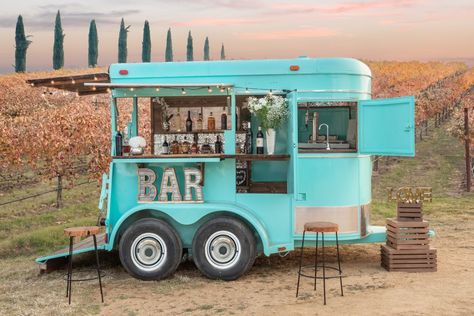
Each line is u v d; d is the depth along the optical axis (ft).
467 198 52.75
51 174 48.88
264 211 24.08
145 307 19.80
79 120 49.85
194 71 24.57
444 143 102.12
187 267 25.53
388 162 83.15
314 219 24.16
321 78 24.26
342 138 27.04
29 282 24.16
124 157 23.57
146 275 23.31
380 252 27.37
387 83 154.10
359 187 24.62
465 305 18.81
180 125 26.81
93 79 24.99
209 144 26.35
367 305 19.03
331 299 19.97
